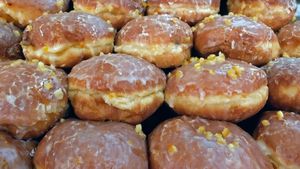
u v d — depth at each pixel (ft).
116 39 0.77
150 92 0.66
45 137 0.63
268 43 0.76
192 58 0.75
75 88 0.66
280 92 0.72
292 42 0.84
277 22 0.88
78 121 0.65
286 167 0.63
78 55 0.72
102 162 0.57
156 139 0.64
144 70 0.67
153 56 0.72
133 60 0.68
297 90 0.71
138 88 0.64
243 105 0.65
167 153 0.60
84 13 0.76
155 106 0.68
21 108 0.61
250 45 0.74
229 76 0.66
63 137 0.61
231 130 0.64
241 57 0.75
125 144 0.60
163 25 0.74
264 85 0.69
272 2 0.86
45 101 0.63
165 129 0.64
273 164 0.64
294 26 0.88
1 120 0.60
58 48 0.70
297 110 0.73
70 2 0.88
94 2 0.81
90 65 0.67
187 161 0.58
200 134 0.62
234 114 0.66
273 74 0.74
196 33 0.78
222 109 0.65
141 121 0.68
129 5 0.82
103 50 0.74
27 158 0.61
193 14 0.82
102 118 0.66
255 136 0.68
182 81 0.67
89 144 0.59
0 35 0.76
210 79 0.65
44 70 0.67
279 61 0.77
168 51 0.73
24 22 0.81
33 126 0.63
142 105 0.65
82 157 0.57
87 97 0.65
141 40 0.73
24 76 0.65
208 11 0.84
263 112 0.72
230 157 0.58
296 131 0.65
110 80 0.64
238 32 0.74
